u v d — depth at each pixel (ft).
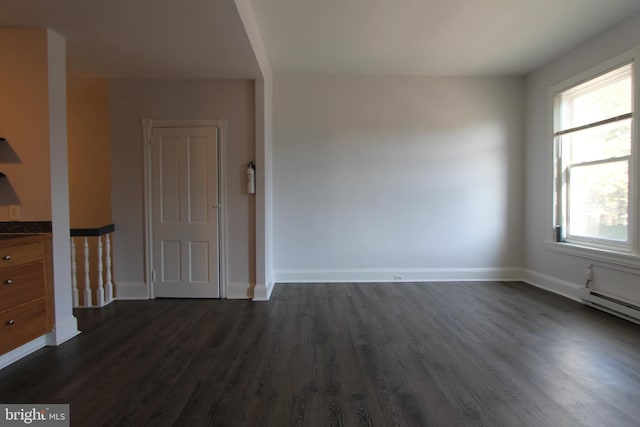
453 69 14.19
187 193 12.75
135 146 12.67
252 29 9.76
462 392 6.64
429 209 14.99
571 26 10.68
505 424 5.71
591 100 11.95
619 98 10.87
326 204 14.88
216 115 12.69
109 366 7.72
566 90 12.70
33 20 8.24
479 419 5.83
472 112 14.92
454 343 8.86
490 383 6.95
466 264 15.06
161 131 12.64
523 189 15.06
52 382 7.04
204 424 5.72
